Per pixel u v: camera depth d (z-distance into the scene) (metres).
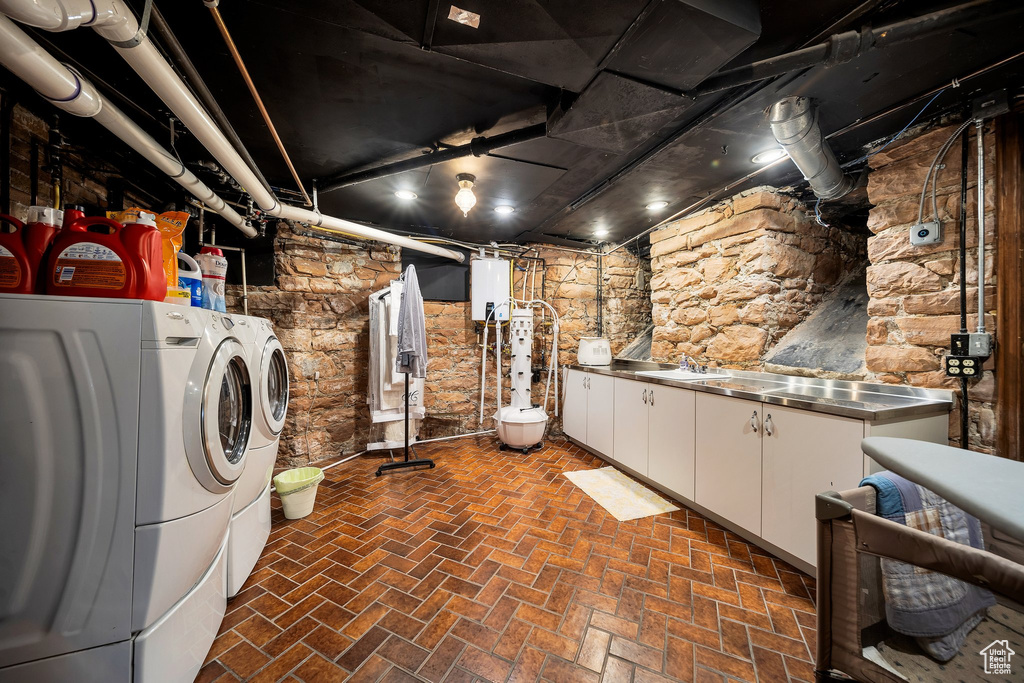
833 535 0.84
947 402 1.69
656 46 1.21
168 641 1.12
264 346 1.97
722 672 1.25
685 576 1.75
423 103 1.73
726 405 2.16
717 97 1.68
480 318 3.85
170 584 1.10
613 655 1.32
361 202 2.98
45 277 1.06
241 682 1.22
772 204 2.60
